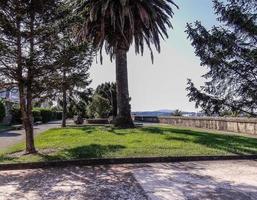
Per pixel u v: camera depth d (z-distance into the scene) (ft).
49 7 43.47
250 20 45.47
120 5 80.74
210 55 46.44
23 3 42.50
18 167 38.40
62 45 44.32
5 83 44.88
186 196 25.88
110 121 122.21
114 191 27.63
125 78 83.15
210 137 59.88
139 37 88.99
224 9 46.01
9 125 115.03
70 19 44.01
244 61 45.78
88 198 25.81
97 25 83.76
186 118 104.22
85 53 45.19
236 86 46.88
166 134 63.57
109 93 153.69
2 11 42.50
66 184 30.45
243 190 27.58
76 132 72.08
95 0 80.53
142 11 80.79
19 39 43.16
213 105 47.29
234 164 39.78
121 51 83.61
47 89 45.85
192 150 45.60
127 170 36.27
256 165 39.11
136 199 25.22
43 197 26.37
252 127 71.51
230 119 79.61
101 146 48.67
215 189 27.91
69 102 104.68
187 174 33.94
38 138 65.31
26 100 45.50
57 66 44.29
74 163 39.75
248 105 46.62
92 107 141.28
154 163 40.55
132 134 64.03
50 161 39.32
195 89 47.73
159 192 27.07
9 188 29.35
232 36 45.57
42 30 43.42
